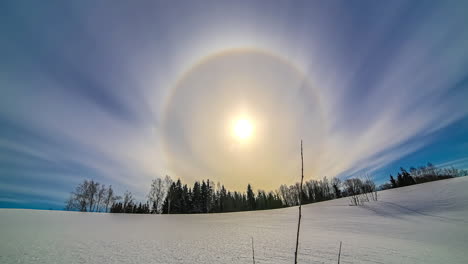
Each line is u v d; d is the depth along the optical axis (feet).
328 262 26.96
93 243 40.86
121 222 88.38
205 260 28.04
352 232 54.90
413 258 28.84
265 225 74.13
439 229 57.26
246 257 29.37
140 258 29.32
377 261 27.40
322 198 253.65
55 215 109.19
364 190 154.71
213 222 88.79
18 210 126.31
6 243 40.65
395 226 64.44
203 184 253.85
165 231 59.93
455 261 27.61
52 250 34.65
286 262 26.94
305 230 59.41
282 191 286.46
